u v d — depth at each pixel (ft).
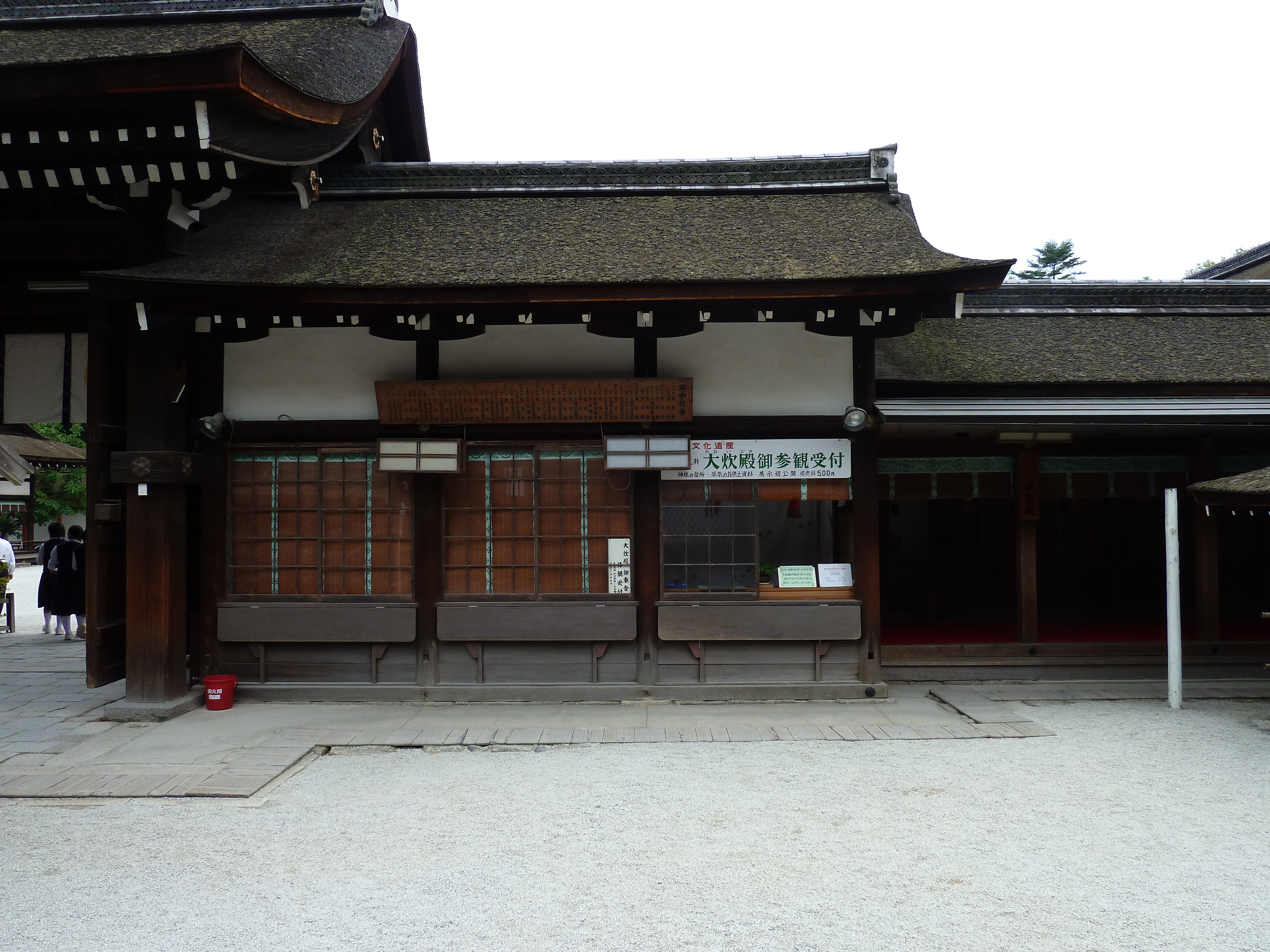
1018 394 30.27
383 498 27.37
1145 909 13.11
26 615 55.67
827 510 42.06
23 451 109.81
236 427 27.14
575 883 14.08
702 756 21.30
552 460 27.35
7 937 12.37
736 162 31.27
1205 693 28.68
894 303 24.47
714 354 27.43
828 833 16.20
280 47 29.35
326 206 30.53
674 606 26.84
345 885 14.05
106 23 33.65
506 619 26.86
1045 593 40.63
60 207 27.09
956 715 25.62
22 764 20.71
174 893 13.80
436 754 21.75
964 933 12.37
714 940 12.19
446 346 27.37
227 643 27.45
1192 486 26.25
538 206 30.68
